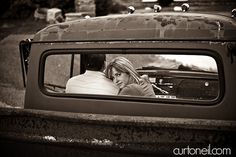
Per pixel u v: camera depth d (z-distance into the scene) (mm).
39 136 2586
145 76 2955
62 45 2705
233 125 2152
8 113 2682
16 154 2762
